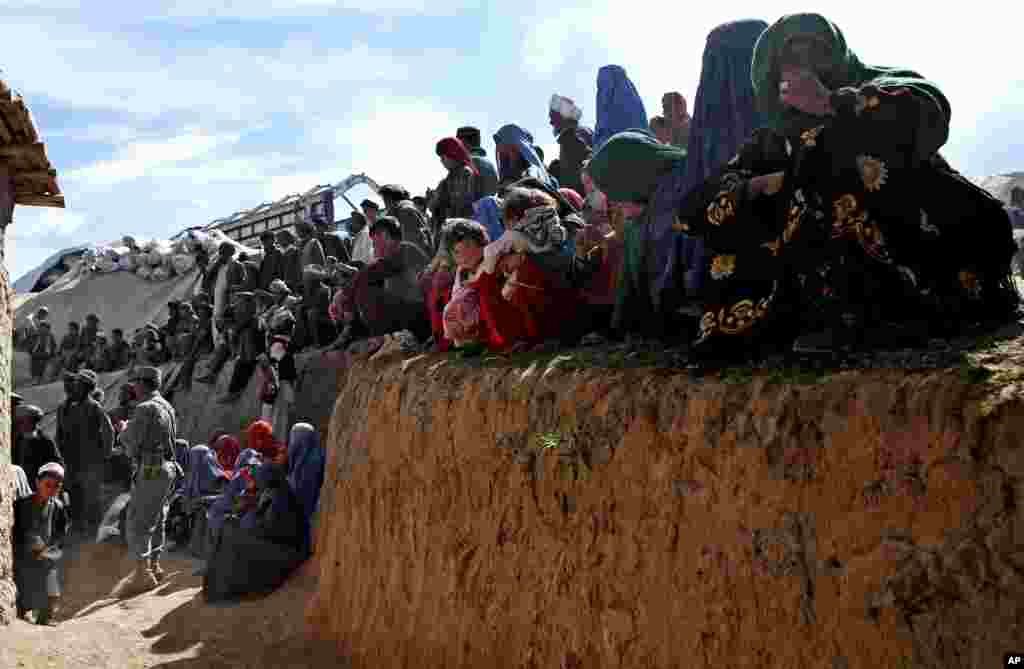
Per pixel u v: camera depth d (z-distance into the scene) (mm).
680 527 4777
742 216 5035
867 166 4633
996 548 3406
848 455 3965
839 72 4910
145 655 8570
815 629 3984
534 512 5934
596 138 8570
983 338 4359
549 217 7266
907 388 3861
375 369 9555
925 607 3562
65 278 28906
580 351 6445
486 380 6770
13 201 8984
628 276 6523
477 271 7691
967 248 4781
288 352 13773
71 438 13938
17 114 7809
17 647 8008
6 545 8594
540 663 5648
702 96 6195
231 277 18016
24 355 25750
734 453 4492
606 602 5191
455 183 11320
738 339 5000
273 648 8539
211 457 13906
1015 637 3303
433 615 6895
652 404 5102
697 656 4543
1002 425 3479
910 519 3699
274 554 10305
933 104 4578
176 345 19703
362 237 17141
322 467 10906
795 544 4105
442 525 7004
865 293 4613
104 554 12961
